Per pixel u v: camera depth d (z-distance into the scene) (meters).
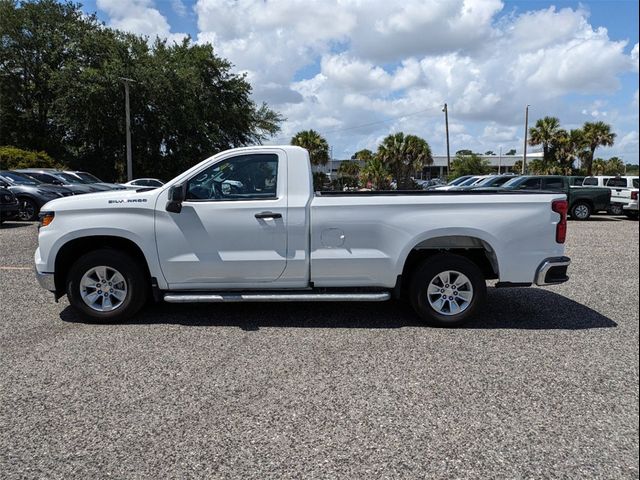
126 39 36.62
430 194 5.12
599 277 7.65
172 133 37.50
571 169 41.84
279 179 5.04
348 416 3.24
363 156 61.25
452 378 3.83
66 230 5.02
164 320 5.29
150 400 3.45
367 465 2.70
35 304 5.88
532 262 5.00
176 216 5.00
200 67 39.53
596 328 5.08
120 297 5.18
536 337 4.79
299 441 2.94
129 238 5.00
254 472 2.64
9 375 3.86
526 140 39.75
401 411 3.30
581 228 15.07
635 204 17.56
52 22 39.66
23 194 14.96
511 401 3.45
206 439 2.96
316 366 4.06
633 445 2.89
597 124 40.81
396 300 6.16
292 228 4.95
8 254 9.28
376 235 4.96
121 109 35.38
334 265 4.98
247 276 5.04
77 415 3.24
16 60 38.84
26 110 39.84
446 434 3.02
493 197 4.98
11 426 3.10
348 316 5.48
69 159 38.59
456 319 5.05
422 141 40.53
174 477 2.59
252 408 3.34
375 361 4.17
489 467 2.68
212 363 4.12
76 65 35.06
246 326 5.11
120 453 2.81
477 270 5.03
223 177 5.09
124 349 4.43
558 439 2.96
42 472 2.63
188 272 5.04
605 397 3.50
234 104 42.00
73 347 4.47
